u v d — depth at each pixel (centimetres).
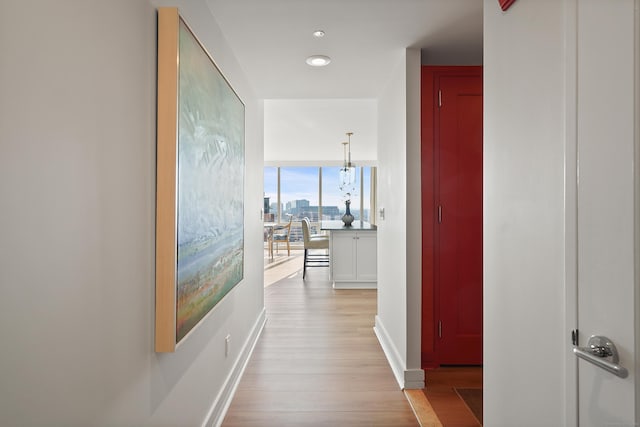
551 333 114
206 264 183
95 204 103
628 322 84
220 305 231
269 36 245
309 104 498
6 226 75
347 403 249
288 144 799
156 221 140
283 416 233
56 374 89
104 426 109
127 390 121
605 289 91
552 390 114
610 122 88
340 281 606
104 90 108
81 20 97
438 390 267
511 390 140
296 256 1006
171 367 157
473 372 296
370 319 438
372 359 322
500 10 146
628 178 84
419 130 273
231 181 237
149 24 135
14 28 76
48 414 86
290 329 401
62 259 91
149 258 137
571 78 101
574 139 100
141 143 130
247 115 316
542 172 118
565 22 103
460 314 304
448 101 296
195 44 163
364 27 235
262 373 294
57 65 88
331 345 354
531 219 125
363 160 1065
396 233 304
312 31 239
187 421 176
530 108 125
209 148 186
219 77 205
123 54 118
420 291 274
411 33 243
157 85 140
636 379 82
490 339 158
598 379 94
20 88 78
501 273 147
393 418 231
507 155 142
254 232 354
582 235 98
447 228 300
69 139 93
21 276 79
